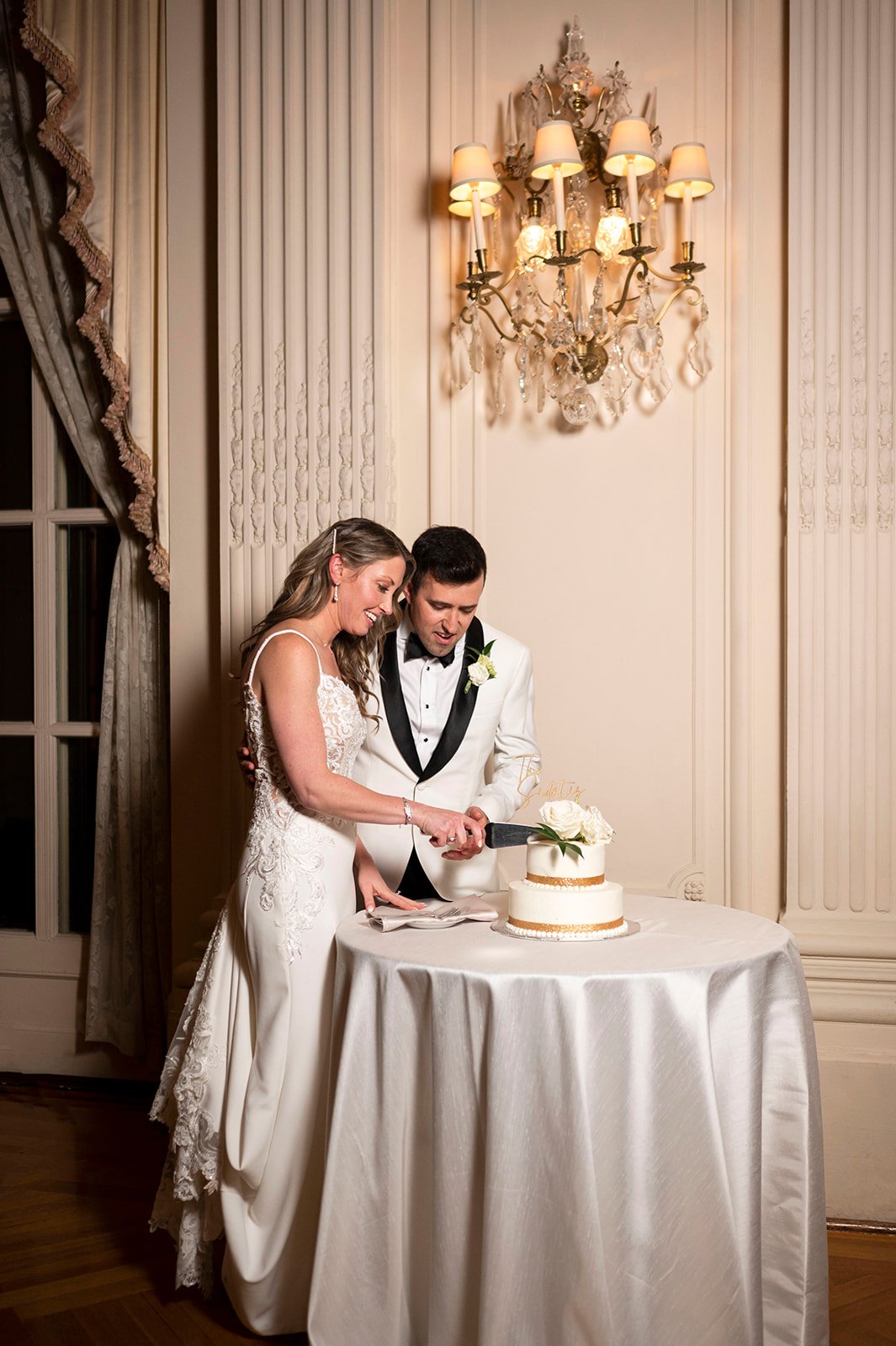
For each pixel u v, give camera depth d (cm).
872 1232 300
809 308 317
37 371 423
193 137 370
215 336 369
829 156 316
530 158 330
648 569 331
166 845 390
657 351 317
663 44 328
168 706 393
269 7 352
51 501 423
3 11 403
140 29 371
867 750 317
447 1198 200
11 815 433
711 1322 195
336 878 243
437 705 281
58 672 427
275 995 232
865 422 316
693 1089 196
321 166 349
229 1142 233
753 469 327
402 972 206
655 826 331
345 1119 212
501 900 266
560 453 335
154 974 392
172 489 372
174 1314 252
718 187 326
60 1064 413
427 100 346
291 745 229
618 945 219
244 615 355
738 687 326
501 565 338
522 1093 195
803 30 317
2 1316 250
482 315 339
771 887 327
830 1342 240
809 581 318
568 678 335
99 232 371
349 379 347
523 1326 195
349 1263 212
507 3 337
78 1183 322
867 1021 311
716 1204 196
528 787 286
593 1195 191
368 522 248
